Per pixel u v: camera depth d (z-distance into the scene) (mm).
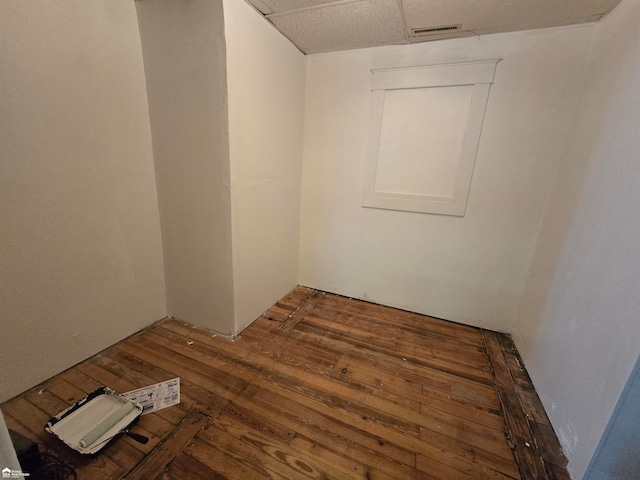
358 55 2176
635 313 917
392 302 2535
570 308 1357
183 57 1584
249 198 1892
